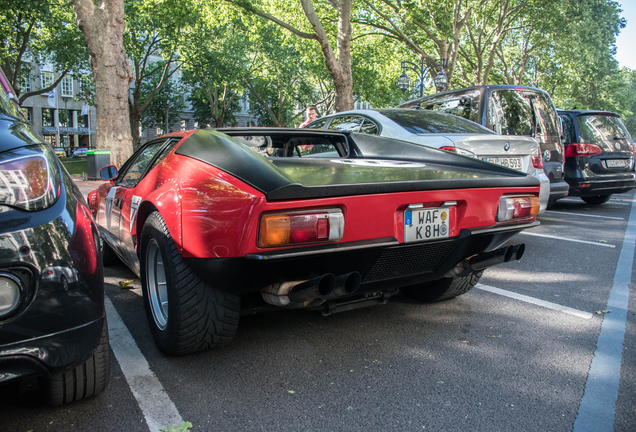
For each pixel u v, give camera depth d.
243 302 2.53
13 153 1.67
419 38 25.86
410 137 4.92
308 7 15.84
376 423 1.98
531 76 41.22
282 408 2.08
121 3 13.34
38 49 29.11
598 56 30.70
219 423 1.96
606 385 2.33
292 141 3.64
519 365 2.54
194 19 27.20
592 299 3.70
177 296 2.30
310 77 40.62
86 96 32.72
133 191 3.19
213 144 2.44
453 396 2.21
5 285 1.52
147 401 2.12
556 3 27.66
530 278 4.29
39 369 1.59
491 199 2.64
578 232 6.61
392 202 2.27
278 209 2.00
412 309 3.42
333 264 2.21
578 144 8.63
